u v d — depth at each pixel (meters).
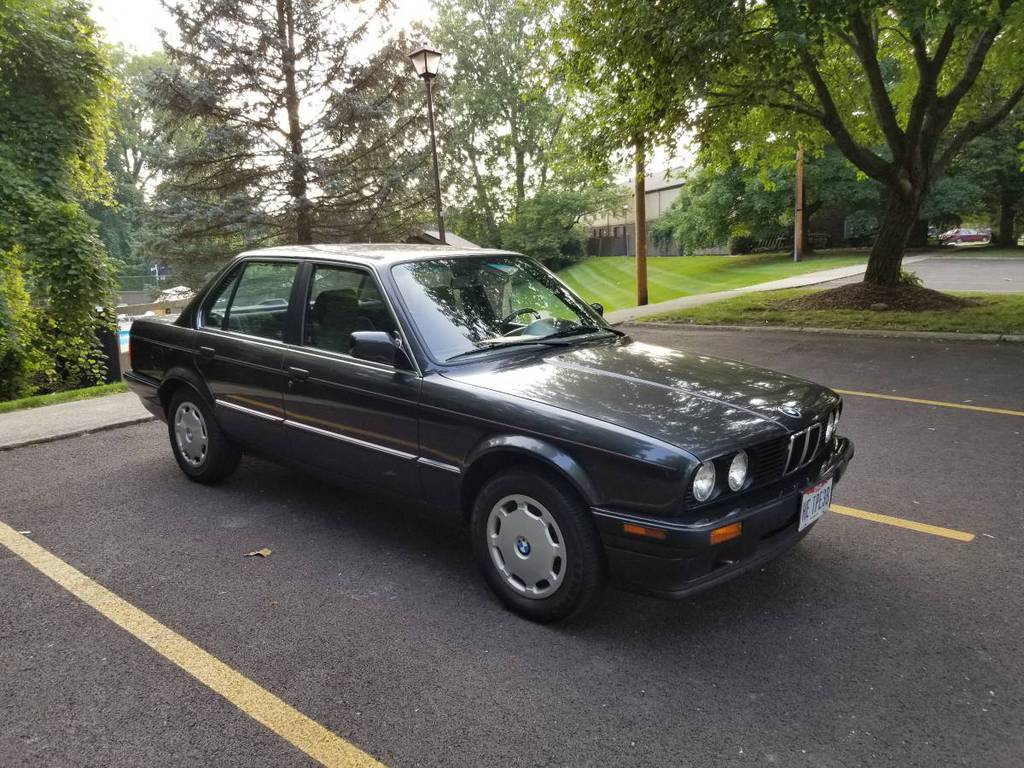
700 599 3.50
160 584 3.68
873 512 4.49
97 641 3.16
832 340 10.82
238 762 2.43
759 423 3.14
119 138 51.53
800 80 12.78
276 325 4.45
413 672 2.92
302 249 4.54
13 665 2.98
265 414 4.45
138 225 22.38
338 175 21.80
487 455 3.34
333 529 4.36
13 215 13.80
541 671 2.92
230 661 3.00
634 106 11.59
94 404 7.91
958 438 5.90
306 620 3.32
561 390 3.37
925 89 12.30
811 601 3.45
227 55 21.09
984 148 30.98
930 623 3.24
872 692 2.76
